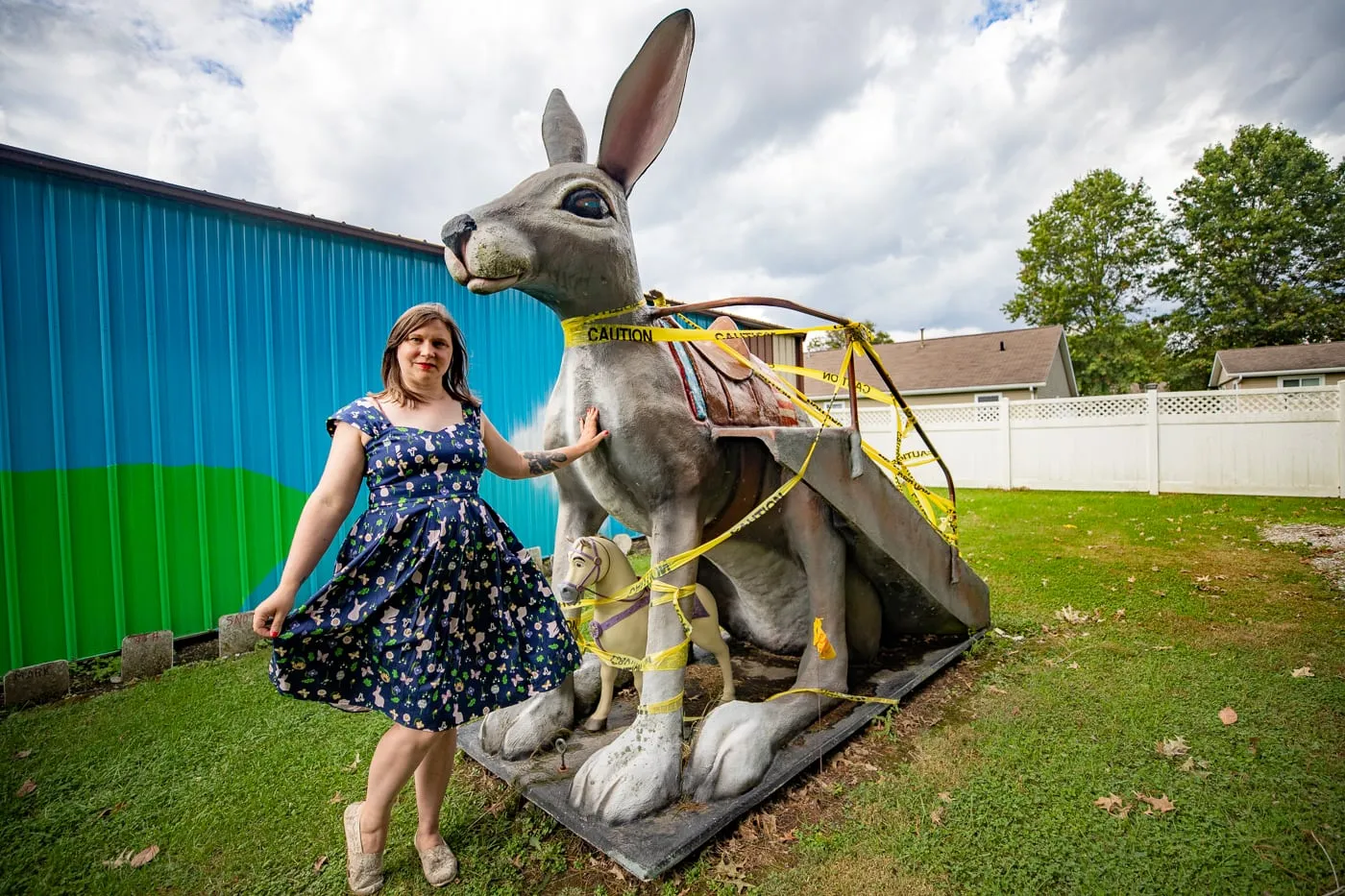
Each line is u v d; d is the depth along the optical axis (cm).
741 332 253
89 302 387
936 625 349
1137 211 2466
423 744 169
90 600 391
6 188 360
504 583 181
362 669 161
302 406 473
